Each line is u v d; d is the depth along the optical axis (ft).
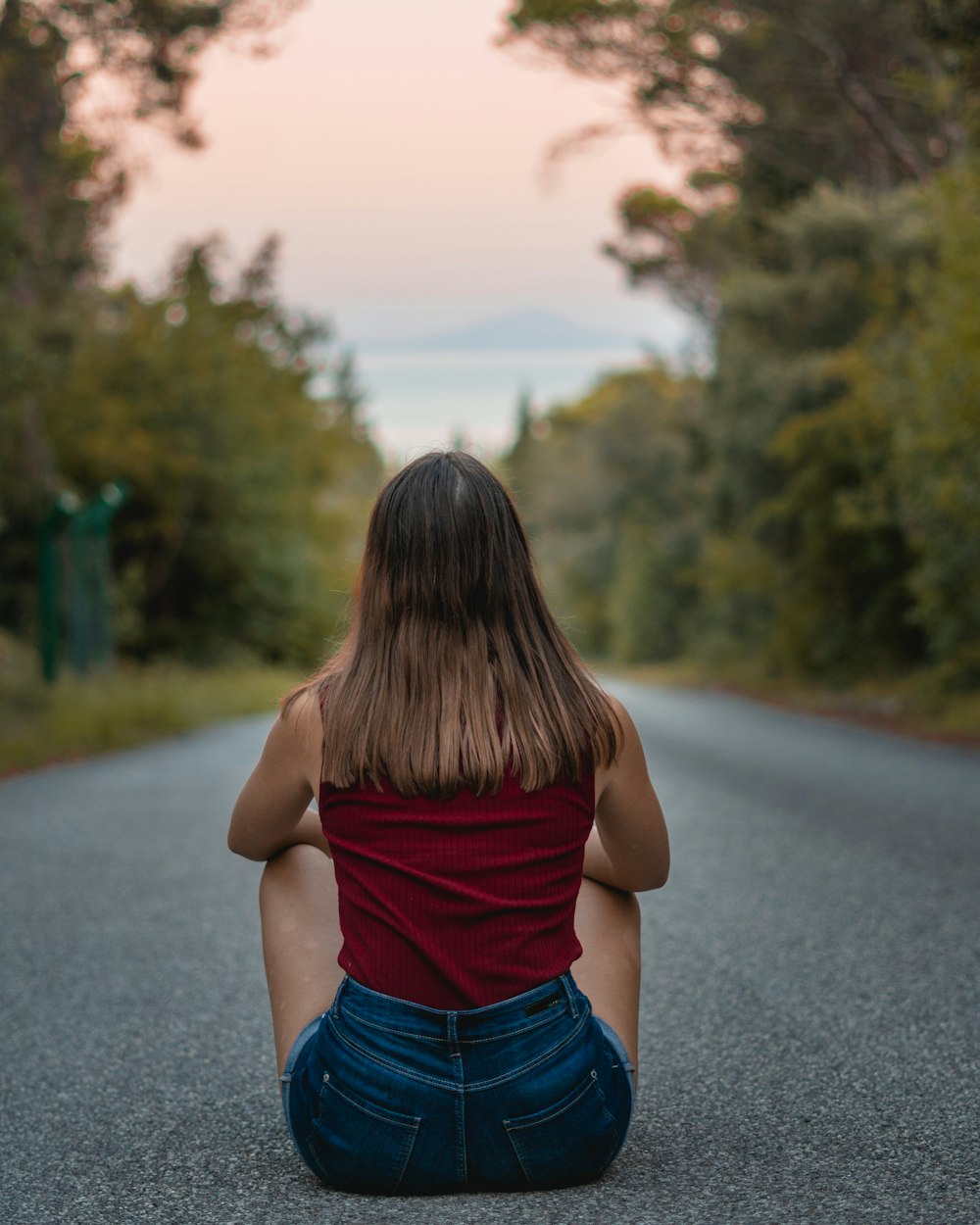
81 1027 14.35
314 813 9.83
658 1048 13.08
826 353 92.94
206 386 103.35
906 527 68.44
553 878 8.09
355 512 145.28
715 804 33.04
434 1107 8.09
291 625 114.93
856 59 80.07
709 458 114.93
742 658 133.08
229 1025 14.35
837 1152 9.78
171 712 61.57
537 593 8.29
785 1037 13.33
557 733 7.98
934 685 69.10
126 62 67.72
